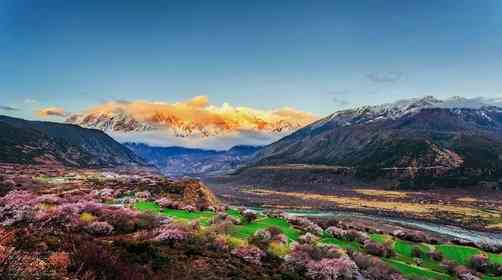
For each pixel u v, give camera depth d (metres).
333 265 46.53
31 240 25.44
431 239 82.25
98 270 19.97
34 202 55.00
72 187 102.50
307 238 59.50
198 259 37.50
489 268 64.06
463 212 194.00
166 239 41.91
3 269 15.09
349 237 70.19
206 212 77.12
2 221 42.88
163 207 77.62
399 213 190.12
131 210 54.38
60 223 43.38
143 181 122.38
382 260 59.06
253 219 72.75
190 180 122.00
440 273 58.66
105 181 122.50
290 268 43.84
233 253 43.78
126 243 33.78
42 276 16.80
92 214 49.09
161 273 27.62
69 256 20.47
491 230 151.50
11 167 198.12
